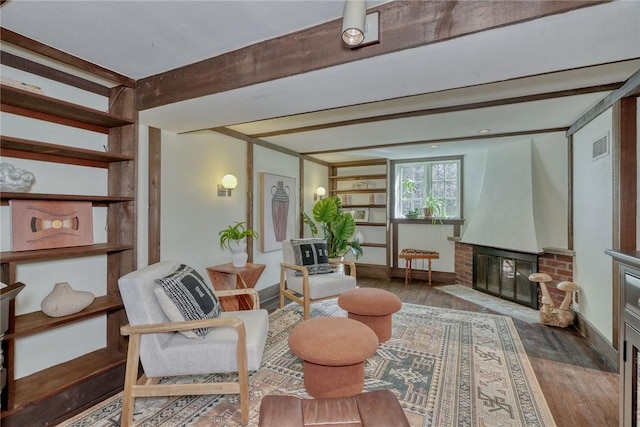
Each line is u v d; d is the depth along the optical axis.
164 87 2.35
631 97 2.54
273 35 1.86
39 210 2.18
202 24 1.74
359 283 5.62
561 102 2.96
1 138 1.80
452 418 1.93
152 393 1.85
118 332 2.54
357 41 1.40
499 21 1.34
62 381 2.02
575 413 1.98
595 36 1.38
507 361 2.64
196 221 3.47
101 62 2.20
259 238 4.55
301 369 2.50
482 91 2.69
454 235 5.69
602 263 2.92
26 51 1.98
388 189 6.06
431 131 4.03
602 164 2.96
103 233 2.62
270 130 4.05
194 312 2.02
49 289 2.25
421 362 2.62
